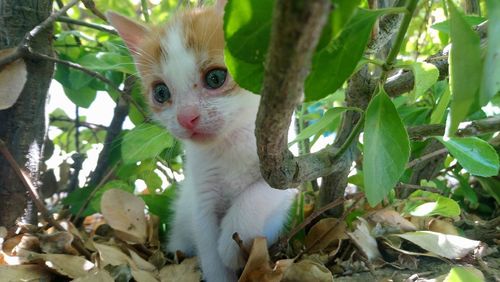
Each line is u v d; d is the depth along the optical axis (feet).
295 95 0.22
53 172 0.72
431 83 0.38
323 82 0.28
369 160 0.33
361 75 0.46
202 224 0.58
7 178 0.54
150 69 0.56
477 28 0.41
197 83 0.52
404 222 0.54
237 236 0.51
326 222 0.55
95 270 0.44
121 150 0.65
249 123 0.54
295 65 0.20
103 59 0.64
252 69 0.27
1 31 0.54
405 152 0.33
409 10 0.31
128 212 0.60
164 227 0.66
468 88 0.27
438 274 0.47
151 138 0.63
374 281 0.47
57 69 0.64
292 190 0.58
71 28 0.76
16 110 0.54
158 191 0.72
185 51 0.52
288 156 0.32
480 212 0.66
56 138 0.84
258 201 0.55
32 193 0.53
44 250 0.51
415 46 0.80
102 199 0.59
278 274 0.47
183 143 0.62
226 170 0.57
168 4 0.86
